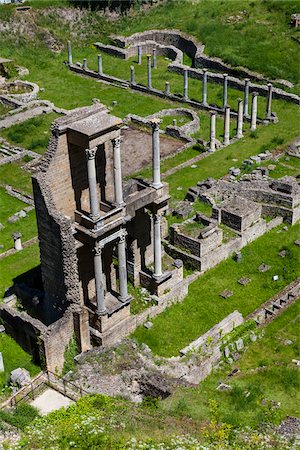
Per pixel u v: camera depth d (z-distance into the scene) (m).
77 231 40.66
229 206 54.09
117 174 40.56
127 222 44.62
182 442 31.50
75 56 99.00
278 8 100.69
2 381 39.56
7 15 100.75
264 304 47.34
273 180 58.09
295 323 44.72
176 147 70.75
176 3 110.25
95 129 38.19
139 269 47.09
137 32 104.25
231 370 40.91
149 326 44.91
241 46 92.69
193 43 96.19
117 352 39.78
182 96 82.69
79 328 40.16
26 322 40.38
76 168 40.47
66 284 41.16
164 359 40.47
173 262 48.22
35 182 39.56
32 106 81.56
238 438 32.28
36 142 72.00
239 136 71.81
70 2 107.25
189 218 54.06
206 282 49.50
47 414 34.66
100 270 41.09
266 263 51.56
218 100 82.38
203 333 44.59
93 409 34.50
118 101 83.88
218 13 103.50
